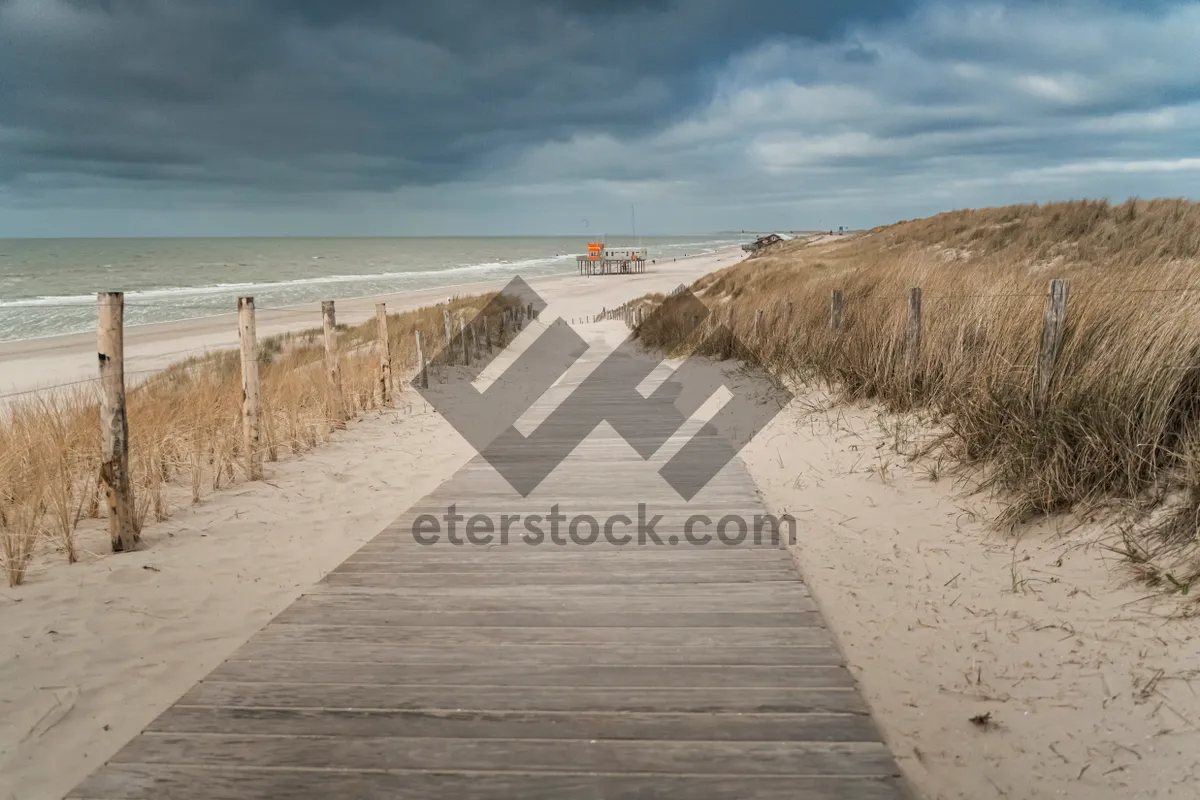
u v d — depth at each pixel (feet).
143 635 11.39
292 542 15.53
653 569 13.24
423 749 8.08
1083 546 12.20
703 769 7.72
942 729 8.73
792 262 82.89
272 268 254.27
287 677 9.63
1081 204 62.64
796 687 9.28
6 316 97.45
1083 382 14.87
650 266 258.16
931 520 14.98
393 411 31.04
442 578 12.94
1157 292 16.31
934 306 24.53
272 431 22.81
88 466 18.38
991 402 16.92
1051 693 9.16
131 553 14.65
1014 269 29.66
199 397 26.68
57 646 10.97
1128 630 9.93
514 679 9.52
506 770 7.72
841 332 29.35
